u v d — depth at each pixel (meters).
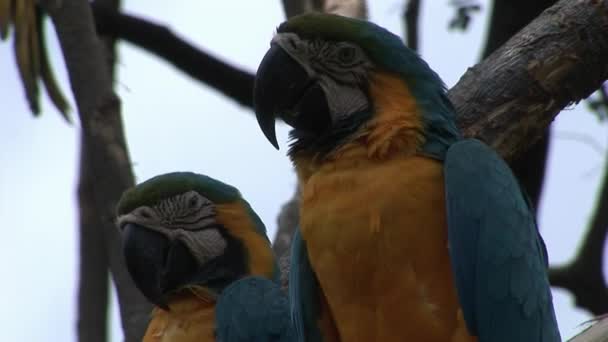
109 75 10.99
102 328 11.88
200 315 10.02
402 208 7.84
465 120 8.84
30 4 10.52
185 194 10.33
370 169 8.00
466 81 8.92
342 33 8.55
